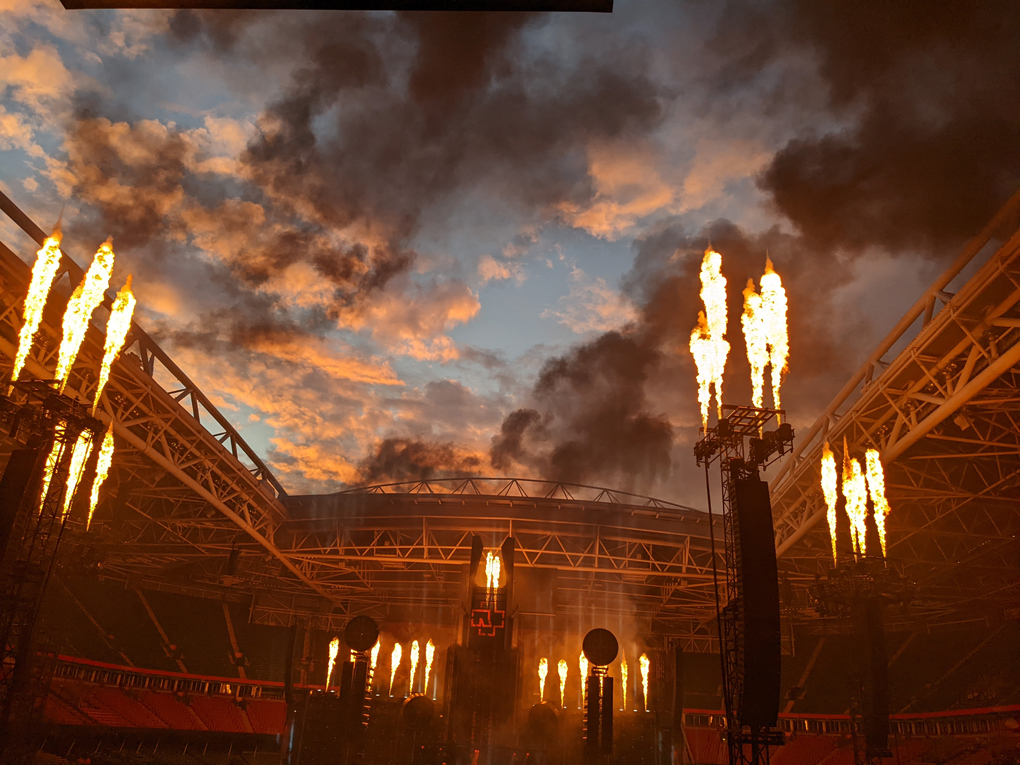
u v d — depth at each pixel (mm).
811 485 50812
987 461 46312
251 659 76562
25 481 28031
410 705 46219
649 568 68375
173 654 72500
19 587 28781
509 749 46875
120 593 72750
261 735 69625
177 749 62750
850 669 73438
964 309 33344
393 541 65312
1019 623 65312
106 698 62531
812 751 67625
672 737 64000
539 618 76250
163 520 60812
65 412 29984
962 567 57875
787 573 63344
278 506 62062
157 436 48875
